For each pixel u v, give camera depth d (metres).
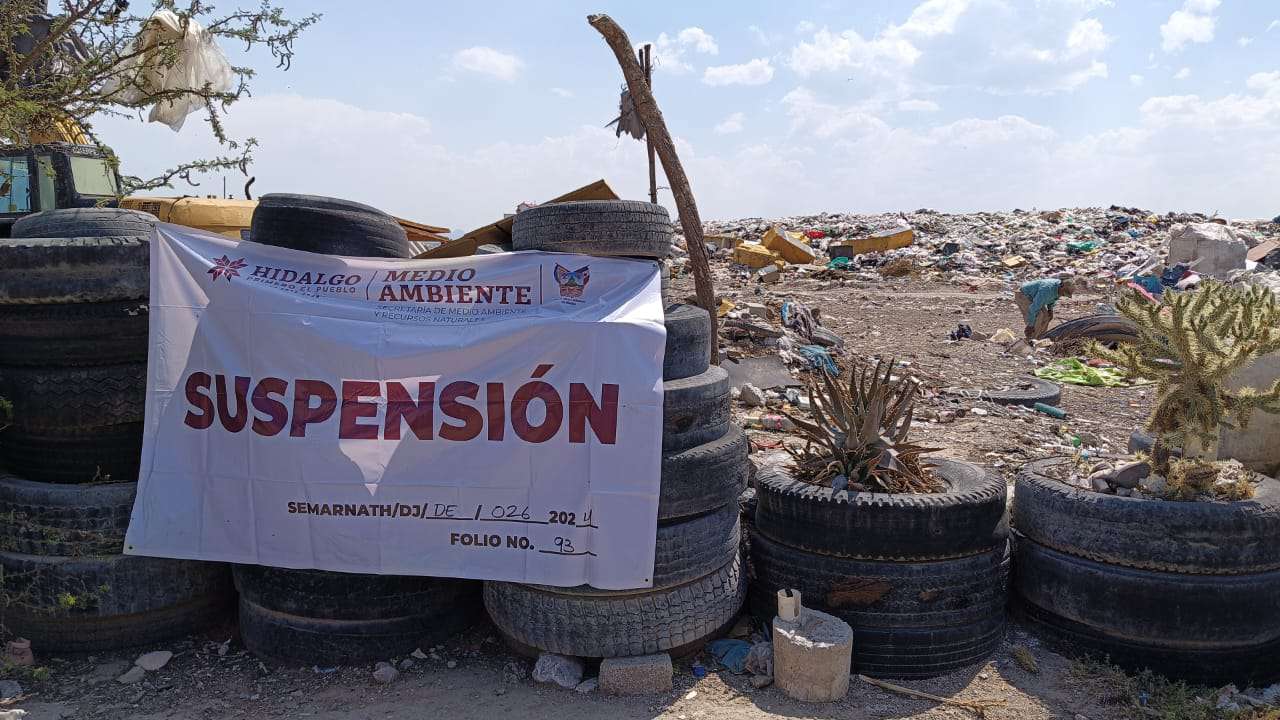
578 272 4.89
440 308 4.82
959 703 4.34
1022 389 11.77
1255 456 5.68
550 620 4.57
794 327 14.59
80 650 4.95
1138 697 4.33
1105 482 4.86
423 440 4.63
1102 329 14.77
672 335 4.87
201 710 4.40
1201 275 22.33
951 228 35.28
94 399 4.94
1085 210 38.75
